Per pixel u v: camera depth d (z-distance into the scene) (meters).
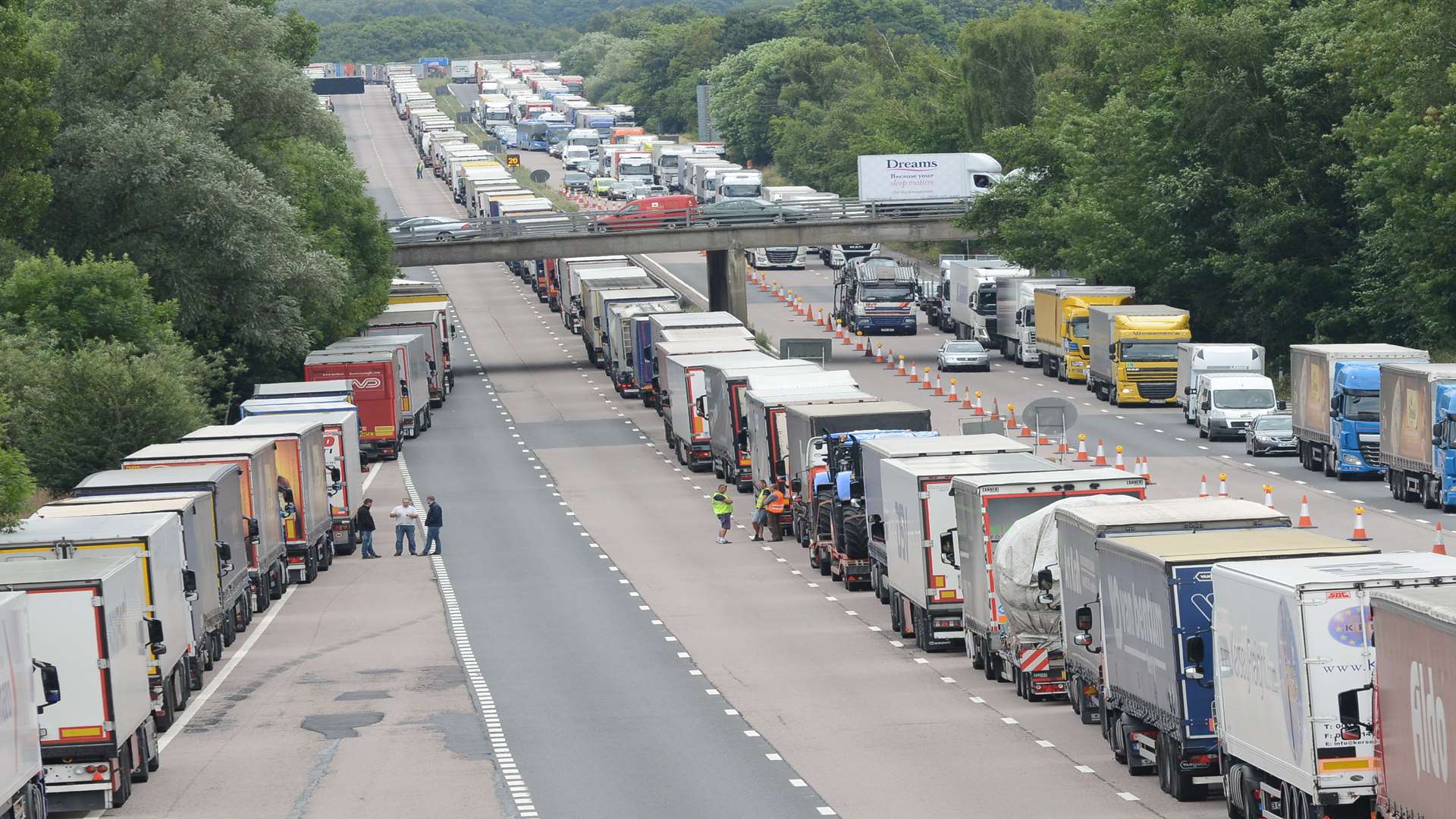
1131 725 78.00
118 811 78.56
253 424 151.00
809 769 81.94
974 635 103.12
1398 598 57.59
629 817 74.44
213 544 112.38
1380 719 59.44
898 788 77.81
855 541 131.88
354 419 167.88
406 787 80.81
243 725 95.50
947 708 93.88
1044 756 82.69
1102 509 84.94
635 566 147.50
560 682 104.31
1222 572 68.69
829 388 169.50
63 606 76.56
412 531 157.50
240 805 78.94
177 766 86.88
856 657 108.81
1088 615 82.56
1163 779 75.38
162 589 91.19
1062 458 182.50
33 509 148.62
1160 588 71.88
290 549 143.50
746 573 142.50
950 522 106.69
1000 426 151.38
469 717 95.44
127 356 179.38
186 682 99.62
